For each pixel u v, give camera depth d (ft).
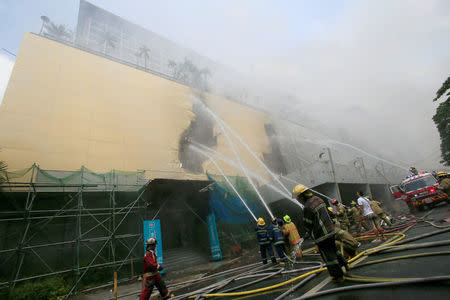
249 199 61.72
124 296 26.78
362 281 9.88
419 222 27.71
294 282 14.11
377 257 14.46
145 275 16.71
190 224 58.49
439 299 6.52
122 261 37.81
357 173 62.54
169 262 46.29
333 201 28.73
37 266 38.91
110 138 63.98
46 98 58.03
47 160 51.78
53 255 41.09
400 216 43.68
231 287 17.89
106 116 66.23
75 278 33.81
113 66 76.02
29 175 47.39
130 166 63.93
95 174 43.55
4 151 47.57
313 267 16.29
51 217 35.63
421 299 6.83
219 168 85.97
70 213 44.29
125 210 47.96
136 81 78.95
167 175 68.95
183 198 57.57
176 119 82.28
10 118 51.21
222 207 55.52
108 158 61.11
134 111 73.00
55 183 39.04
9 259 35.99
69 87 63.26
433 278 7.48
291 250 24.02
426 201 44.32
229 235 55.36
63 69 64.69
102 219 46.50
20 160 48.52
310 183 54.95
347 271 12.30
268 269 21.16
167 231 56.18
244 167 93.25
